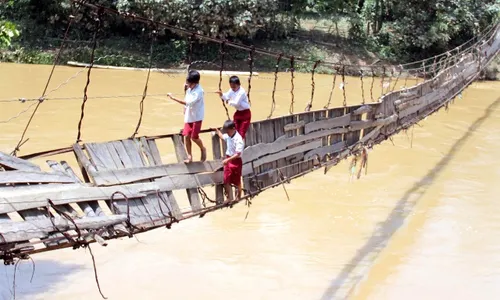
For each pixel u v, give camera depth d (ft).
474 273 30.17
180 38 84.99
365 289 27.66
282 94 71.26
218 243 32.17
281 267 29.81
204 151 22.61
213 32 81.92
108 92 65.72
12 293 25.86
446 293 27.86
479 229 35.91
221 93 24.02
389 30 94.12
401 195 41.42
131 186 19.49
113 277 27.94
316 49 89.92
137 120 54.39
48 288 26.58
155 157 21.01
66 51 80.84
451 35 90.74
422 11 90.63
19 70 74.38
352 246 32.83
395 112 39.88
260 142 26.30
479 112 70.03
